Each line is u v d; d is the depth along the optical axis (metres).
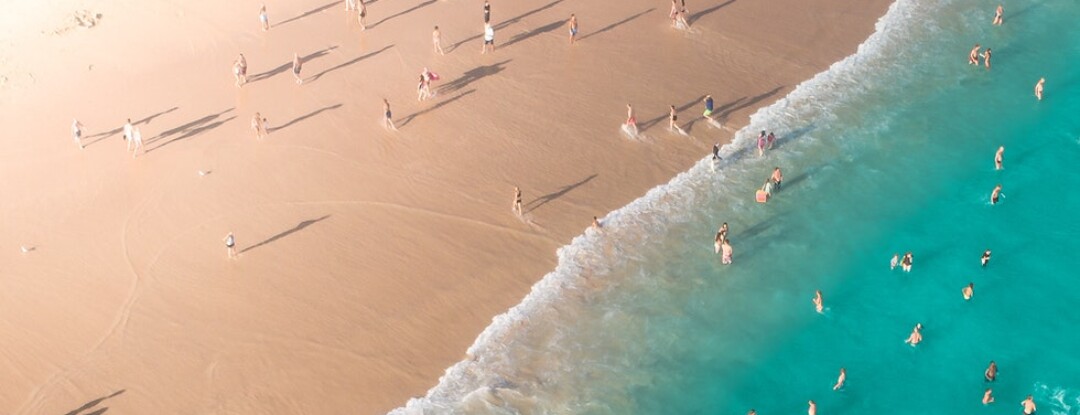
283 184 53.75
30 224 51.12
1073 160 57.72
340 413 42.34
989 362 45.88
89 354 44.44
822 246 51.69
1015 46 67.56
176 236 50.50
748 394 44.41
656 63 64.00
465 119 58.62
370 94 60.50
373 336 45.56
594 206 53.22
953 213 53.97
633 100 60.62
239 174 54.34
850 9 70.56
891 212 53.94
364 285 48.00
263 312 46.44
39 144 56.19
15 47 63.62
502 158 55.94
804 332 47.22
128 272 48.47
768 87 62.53
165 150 55.88
